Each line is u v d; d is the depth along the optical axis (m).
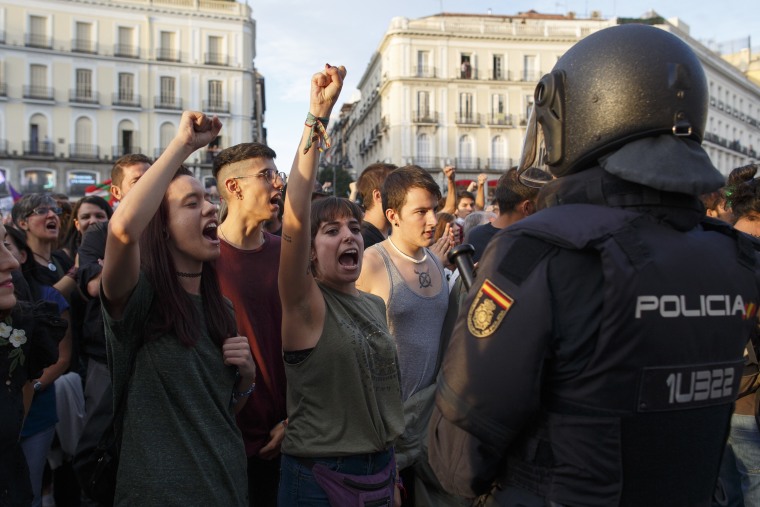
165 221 2.13
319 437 2.27
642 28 1.42
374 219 3.89
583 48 1.45
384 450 2.37
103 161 40.34
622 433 1.26
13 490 2.14
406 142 43.78
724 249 1.43
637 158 1.32
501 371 1.30
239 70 42.66
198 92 41.97
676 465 1.30
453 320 3.06
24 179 38.78
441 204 5.54
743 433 2.84
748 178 3.61
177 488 1.93
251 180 2.80
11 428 2.14
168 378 2.00
